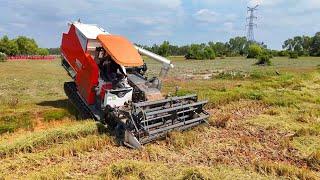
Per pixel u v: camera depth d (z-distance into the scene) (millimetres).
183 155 9008
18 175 7465
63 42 12719
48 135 9523
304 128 11453
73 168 7898
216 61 71062
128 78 11344
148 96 10938
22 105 14133
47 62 59281
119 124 9945
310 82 25562
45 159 8383
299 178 7809
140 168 7703
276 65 52688
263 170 8133
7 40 94938
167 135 10078
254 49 88438
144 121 9461
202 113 11641
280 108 15180
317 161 8695
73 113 12383
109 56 11297
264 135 10984
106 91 10359
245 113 14258
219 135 10805
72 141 9469
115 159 8602
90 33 11586
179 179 7246
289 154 9336
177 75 32656
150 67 44375
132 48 11195
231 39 169250
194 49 87312
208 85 23250
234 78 29188
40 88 20891
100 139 9523
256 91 19156
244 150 9500
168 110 10039
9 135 10242
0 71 35344
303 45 169000
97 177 7375
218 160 8664
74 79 12219
